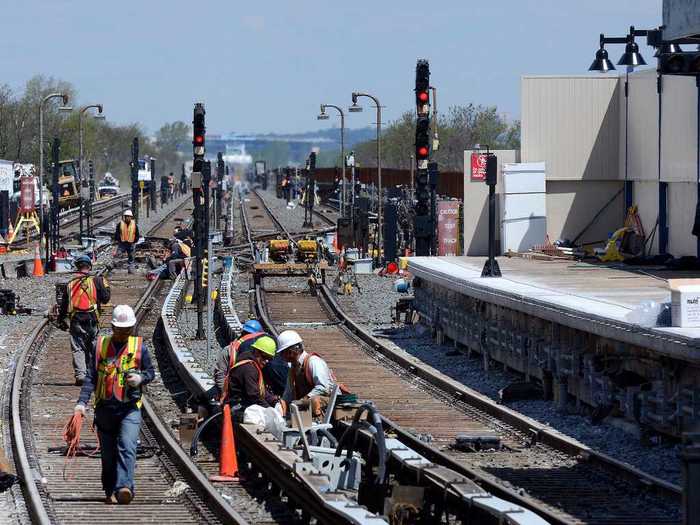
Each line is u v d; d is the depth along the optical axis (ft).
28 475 112.68
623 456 131.85
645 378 141.18
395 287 329.93
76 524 101.65
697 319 131.95
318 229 604.49
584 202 308.60
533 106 306.55
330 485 98.94
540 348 172.55
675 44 183.21
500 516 83.35
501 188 305.53
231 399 123.44
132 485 107.45
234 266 418.31
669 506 107.76
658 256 263.70
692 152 256.73
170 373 198.18
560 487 115.96
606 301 171.83
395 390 180.14
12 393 165.89
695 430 127.13
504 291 190.39
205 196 234.79
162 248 456.86
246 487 116.37
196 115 234.99
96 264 416.26
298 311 293.23
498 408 156.04
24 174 609.83
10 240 488.44
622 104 304.09
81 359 173.78
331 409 116.78
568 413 160.04
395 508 95.30
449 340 235.81
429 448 128.16
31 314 282.56
